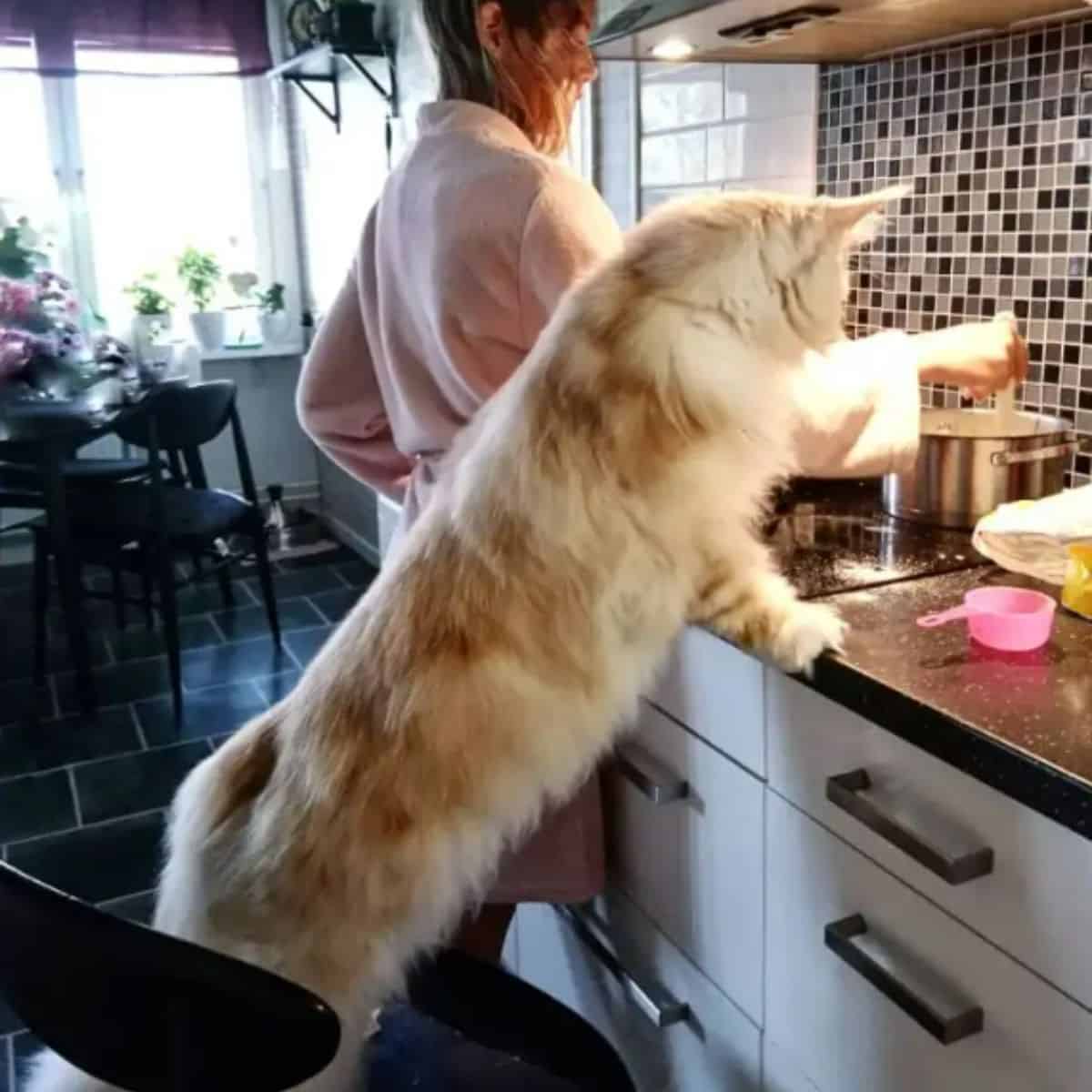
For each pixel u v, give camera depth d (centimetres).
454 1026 117
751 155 187
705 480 104
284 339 484
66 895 75
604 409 101
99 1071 82
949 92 149
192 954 72
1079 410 138
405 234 124
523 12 118
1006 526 115
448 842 108
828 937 100
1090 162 131
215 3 436
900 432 125
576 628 104
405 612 108
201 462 395
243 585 417
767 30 140
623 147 222
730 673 112
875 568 119
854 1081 103
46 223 442
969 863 85
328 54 356
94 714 308
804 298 103
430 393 129
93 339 389
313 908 106
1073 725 82
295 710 115
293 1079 76
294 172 472
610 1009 144
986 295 148
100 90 443
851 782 97
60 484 299
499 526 104
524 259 114
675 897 127
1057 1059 81
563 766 110
